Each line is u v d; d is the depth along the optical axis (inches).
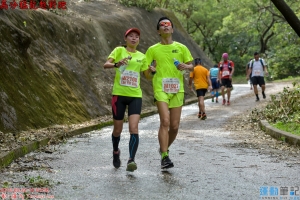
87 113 629.0
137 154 362.6
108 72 795.4
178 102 302.8
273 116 541.3
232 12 1462.8
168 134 309.9
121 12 1071.0
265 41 1947.6
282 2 474.3
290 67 1611.7
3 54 506.6
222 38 2262.6
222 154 362.6
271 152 373.4
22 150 355.9
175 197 230.2
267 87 1247.5
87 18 881.5
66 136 470.9
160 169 301.7
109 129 562.9
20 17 622.2
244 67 2320.4
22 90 502.6
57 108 556.7
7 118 438.6
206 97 1040.2
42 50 631.8
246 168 305.3
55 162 327.3
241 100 917.2
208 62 1453.0
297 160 336.2
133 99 293.3
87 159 340.8
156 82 299.1
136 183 260.5
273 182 264.4
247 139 452.1
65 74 647.1
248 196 233.9
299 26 478.6
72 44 740.7
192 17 2103.8
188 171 295.1
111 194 235.5
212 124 585.0
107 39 881.5
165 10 1368.1
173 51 299.1
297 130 451.5
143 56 299.0
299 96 550.9
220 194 237.1
